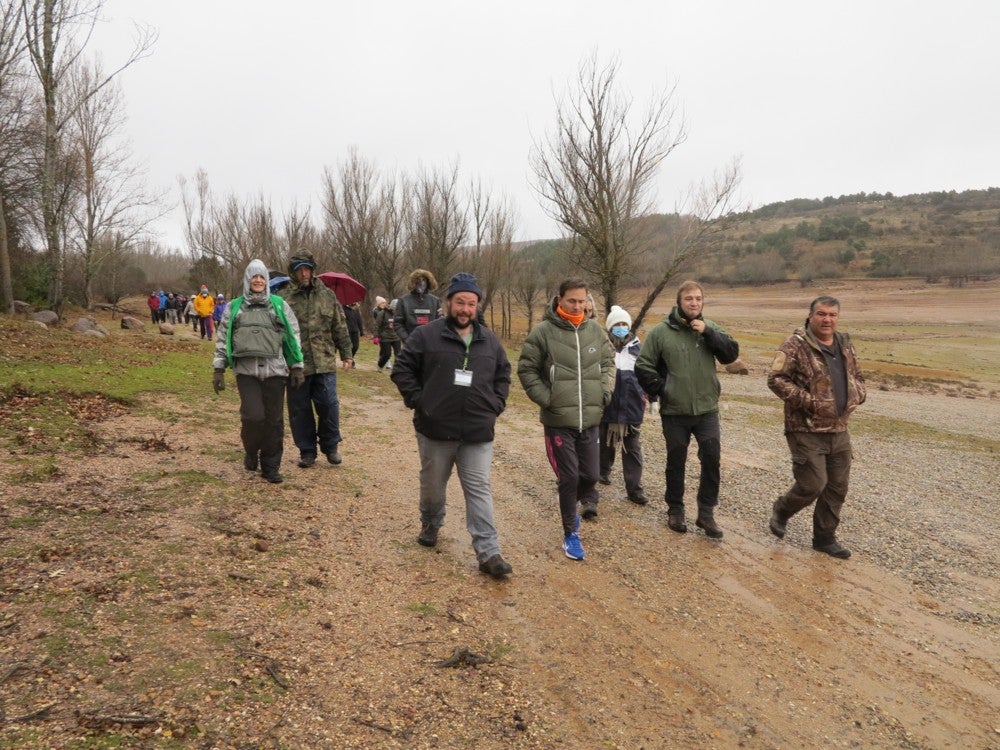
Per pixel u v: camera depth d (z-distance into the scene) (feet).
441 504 14.65
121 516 13.78
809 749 9.35
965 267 385.91
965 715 10.55
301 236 130.21
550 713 9.43
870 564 17.02
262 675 9.19
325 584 12.28
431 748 8.34
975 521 22.45
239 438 22.07
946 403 69.05
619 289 75.00
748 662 11.55
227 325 17.06
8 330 40.09
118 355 37.17
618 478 23.30
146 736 7.61
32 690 8.06
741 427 39.42
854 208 620.49
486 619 11.91
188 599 10.80
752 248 498.69
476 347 13.56
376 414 30.99
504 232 130.52
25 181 75.51
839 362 16.92
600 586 14.01
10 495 14.07
